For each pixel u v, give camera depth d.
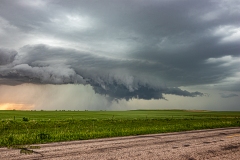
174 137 15.48
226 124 29.69
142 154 9.64
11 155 9.31
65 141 13.50
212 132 18.98
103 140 13.93
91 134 16.78
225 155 9.68
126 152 10.04
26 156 9.12
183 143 12.73
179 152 10.13
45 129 25.73
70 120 41.69
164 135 16.78
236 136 16.08
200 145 12.06
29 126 30.48
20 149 10.66
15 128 27.73
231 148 11.28
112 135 16.66
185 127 24.95
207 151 10.45
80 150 10.45
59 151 10.19
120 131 19.30
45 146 11.55
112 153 9.80
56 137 15.23
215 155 9.66
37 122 34.88
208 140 13.98
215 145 12.09
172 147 11.39
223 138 14.97
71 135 16.36
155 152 10.09
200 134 17.41
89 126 30.91
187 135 16.72
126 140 13.94
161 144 12.34
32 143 12.79
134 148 11.05
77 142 13.04
